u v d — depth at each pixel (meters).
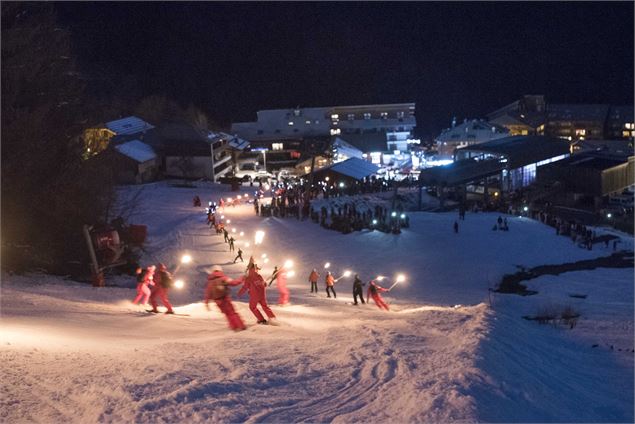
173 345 10.38
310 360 9.25
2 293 17.33
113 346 10.15
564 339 15.66
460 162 68.75
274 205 52.50
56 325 12.49
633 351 14.72
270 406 7.07
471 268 34.22
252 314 15.94
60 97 30.22
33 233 26.09
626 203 65.94
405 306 21.84
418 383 7.63
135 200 46.06
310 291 26.62
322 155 88.88
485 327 12.29
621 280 31.00
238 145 94.81
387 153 104.56
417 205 65.69
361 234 43.38
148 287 19.14
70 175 28.80
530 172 73.06
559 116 120.94
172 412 6.63
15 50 28.20
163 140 83.31
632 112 121.19
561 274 33.09
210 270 31.84
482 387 7.59
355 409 7.00
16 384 7.48
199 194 66.38
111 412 6.61
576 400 9.02
